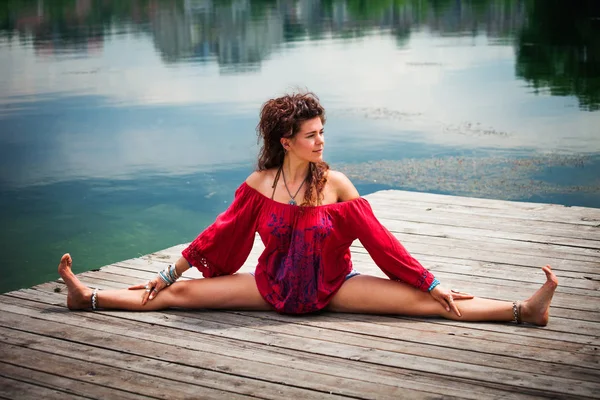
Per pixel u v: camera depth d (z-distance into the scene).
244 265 4.19
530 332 3.20
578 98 11.69
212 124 10.31
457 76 13.90
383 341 3.12
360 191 7.38
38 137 9.73
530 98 11.78
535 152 8.62
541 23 20.94
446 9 25.77
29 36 20.52
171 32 21.16
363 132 9.80
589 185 7.37
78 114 11.05
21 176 7.96
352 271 3.54
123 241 6.14
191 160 8.52
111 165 8.38
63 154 8.85
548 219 4.94
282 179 3.37
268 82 13.43
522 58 15.52
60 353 3.06
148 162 8.43
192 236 6.22
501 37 18.78
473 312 3.31
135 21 23.64
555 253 4.27
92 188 7.59
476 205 5.33
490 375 2.81
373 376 2.82
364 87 12.94
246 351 3.05
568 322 3.30
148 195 7.33
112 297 3.49
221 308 3.51
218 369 2.89
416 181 7.59
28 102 11.87
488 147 8.91
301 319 3.38
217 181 7.77
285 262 3.38
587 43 17.02
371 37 20.09
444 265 4.12
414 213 5.16
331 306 3.46
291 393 2.70
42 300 3.67
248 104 11.56
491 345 3.07
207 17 24.34
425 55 16.47
